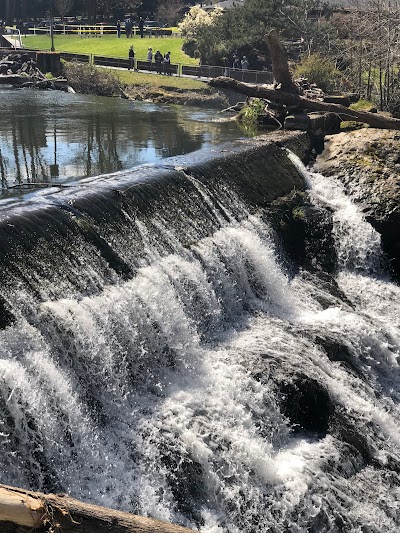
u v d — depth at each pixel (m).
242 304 11.97
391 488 8.77
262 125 21.41
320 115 19.75
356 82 27.34
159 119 22.66
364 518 8.17
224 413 8.71
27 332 7.82
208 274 11.38
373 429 9.70
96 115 22.83
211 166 13.69
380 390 11.08
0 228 8.73
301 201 15.51
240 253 12.33
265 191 14.77
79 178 12.86
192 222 11.95
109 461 7.63
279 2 40.09
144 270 10.09
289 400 9.42
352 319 12.10
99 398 8.27
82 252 9.48
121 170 13.41
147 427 8.15
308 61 27.66
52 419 7.32
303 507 7.98
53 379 7.61
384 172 16.41
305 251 14.72
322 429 9.45
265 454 8.29
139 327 9.27
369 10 29.31
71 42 50.88
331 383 9.98
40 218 9.35
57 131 18.69
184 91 32.94
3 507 4.49
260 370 9.59
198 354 9.82
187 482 7.76
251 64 38.62
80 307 8.55
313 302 12.89
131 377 8.93
